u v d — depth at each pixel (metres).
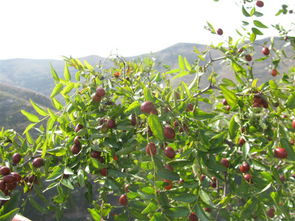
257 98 0.49
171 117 0.43
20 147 0.57
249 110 0.48
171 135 0.42
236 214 0.51
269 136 0.48
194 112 0.47
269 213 0.52
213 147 0.42
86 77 0.59
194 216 0.38
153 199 0.37
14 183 0.48
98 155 0.49
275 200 0.38
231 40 0.67
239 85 0.59
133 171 0.50
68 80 0.53
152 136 0.44
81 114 0.51
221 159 0.48
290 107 0.44
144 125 0.51
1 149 0.57
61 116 0.50
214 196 0.61
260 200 0.41
